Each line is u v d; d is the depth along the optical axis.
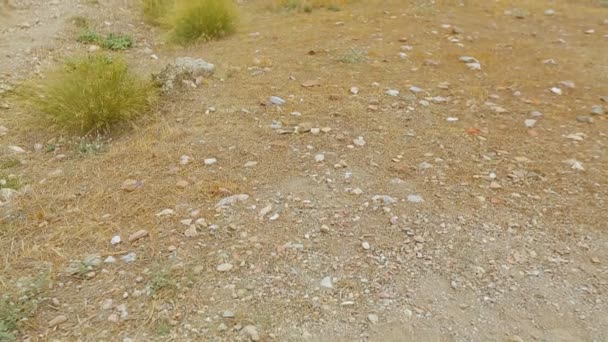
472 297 2.57
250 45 6.32
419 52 5.93
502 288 2.62
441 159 3.72
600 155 3.78
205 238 2.94
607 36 6.79
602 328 2.40
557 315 2.47
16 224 3.08
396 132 4.08
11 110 4.64
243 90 4.84
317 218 3.09
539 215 3.14
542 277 2.69
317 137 3.99
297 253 2.83
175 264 2.74
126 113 4.26
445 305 2.52
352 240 2.92
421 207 3.19
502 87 5.00
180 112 4.45
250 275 2.68
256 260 2.78
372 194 3.31
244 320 2.41
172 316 2.44
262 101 4.57
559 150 3.86
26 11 7.75
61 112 4.23
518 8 8.17
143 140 4.03
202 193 3.34
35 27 7.09
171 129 4.12
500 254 2.84
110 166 3.71
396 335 2.36
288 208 3.18
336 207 3.19
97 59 4.62
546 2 8.73
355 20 7.38
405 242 2.91
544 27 7.26
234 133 4.07
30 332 2.35
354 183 3.42
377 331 2.38
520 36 6.77
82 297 2.55
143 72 5.44
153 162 3.73
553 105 4.63
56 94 4.30
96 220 3.12
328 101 4.60
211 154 3.79
